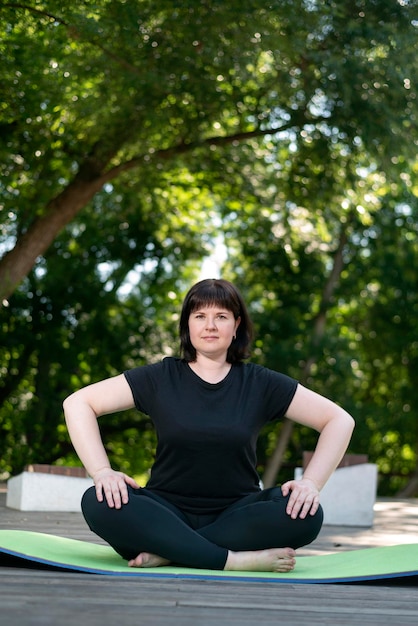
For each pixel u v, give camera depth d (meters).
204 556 3.30
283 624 2.44
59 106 10.09
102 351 15.70
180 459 3.40
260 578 3.17
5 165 10.62
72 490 7.16
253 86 11.01
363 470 6.78
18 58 9.41
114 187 13.19
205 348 3.42
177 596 2.78
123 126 10.56
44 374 15.54
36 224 11.00
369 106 9.95
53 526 5.55
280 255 15.95
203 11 9.28
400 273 16.28
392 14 9.95
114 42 9.45
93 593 2.76
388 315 16.92
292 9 9.27
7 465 15.03
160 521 3.31
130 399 3.46
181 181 13.12
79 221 15.29
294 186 11.76
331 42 9.96
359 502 6.74
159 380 3.46
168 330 16.12
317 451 3.46
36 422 15.26
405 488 16.45
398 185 12.62
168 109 10.36
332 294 16.28
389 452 17.56
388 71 9.77
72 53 9.59
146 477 17.88
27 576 3.06
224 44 9.46
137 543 3.31
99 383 3.48
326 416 3.49
